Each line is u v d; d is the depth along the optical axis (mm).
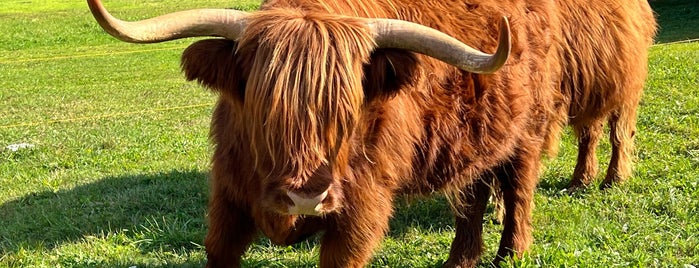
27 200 7898
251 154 4207
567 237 6426
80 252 6254
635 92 7641
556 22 6160
